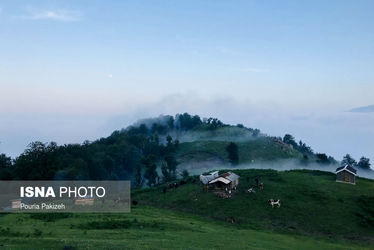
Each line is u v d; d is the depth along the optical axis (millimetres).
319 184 100125
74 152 169250
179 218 72375
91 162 168125
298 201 85375
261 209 80562
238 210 80188
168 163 192375
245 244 52656
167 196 94812
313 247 59000
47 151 138000
